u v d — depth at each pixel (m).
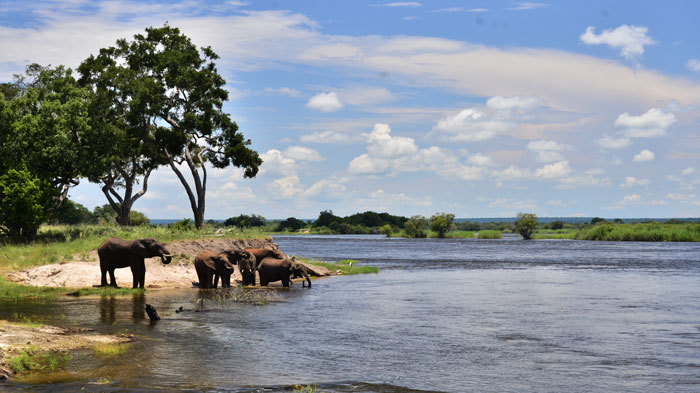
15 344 13.53
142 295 25.88
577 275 40.75
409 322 19.36
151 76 52.28
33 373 11.57
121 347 14.20
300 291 29.34
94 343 14.45
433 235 161.25
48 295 24.91
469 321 19.69
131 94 49.12
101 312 20.05
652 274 41.44
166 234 40.56
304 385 11.26
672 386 11.57
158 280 30.97
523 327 18.50
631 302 25.20
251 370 12.41
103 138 44.66
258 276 34.81
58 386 10.65
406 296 27.08
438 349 15.00
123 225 54.94
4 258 31.92
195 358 13.39
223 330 17.20
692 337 16.89
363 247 94.62
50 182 43.44
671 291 29.83
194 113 50.75
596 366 13.25
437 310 22.34
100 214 121.00
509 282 34.94
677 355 14.45
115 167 55.47
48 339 14.48
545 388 11.37
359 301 25.08
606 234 123.50
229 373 12.07
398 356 14.12
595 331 17.86
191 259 35.25
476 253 74.31
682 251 76.38
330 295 27.44
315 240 139.00
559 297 26.95
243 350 14.45
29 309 20.52
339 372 12.43
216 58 52.88
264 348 14.77
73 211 97.44
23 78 54.09
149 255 28.00
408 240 137.88
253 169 53.88
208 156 54.44
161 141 48.88
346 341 15.95
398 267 49.34
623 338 16.70
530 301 25.38
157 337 15.71
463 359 13.87
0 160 41.81
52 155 41.72
